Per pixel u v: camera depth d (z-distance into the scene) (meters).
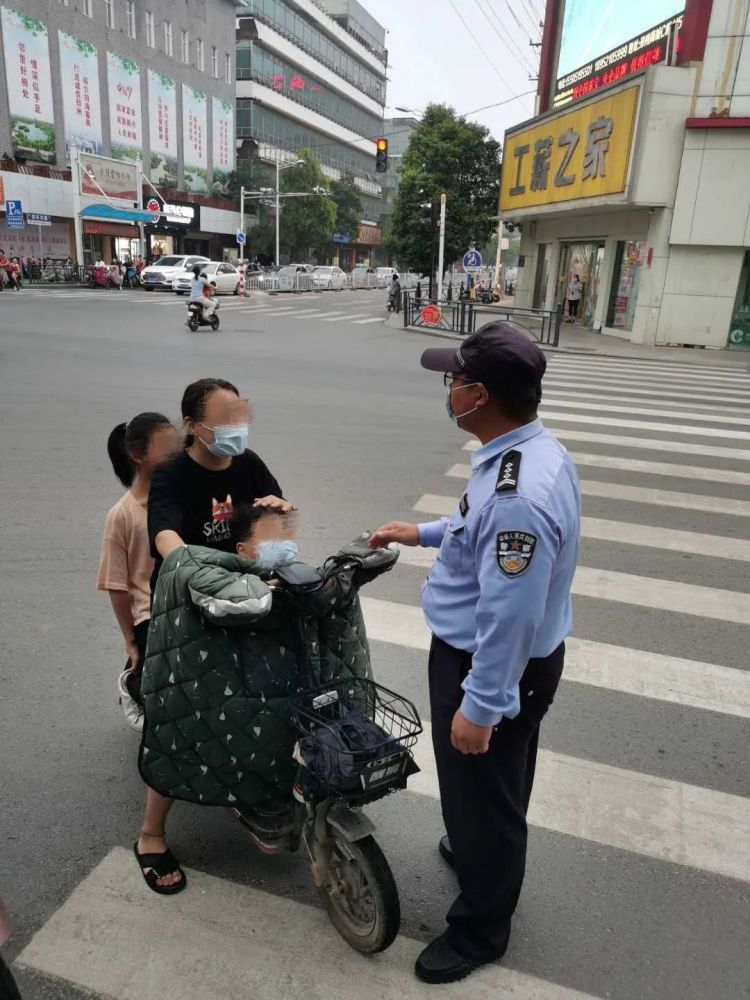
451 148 34.44
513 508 1.76
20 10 33.66
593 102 19.94
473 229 35.34
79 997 2.07
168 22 44.16
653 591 4.79
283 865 2.56
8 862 2.52
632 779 3.05
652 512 6.26
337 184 64.81
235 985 2.12
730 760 3.20
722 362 16.81
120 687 3.08
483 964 2.21
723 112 17.58
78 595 4.42
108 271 34.47
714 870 2.61
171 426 2.50
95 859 2.55
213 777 2.22
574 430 9.05
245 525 2.33
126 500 2.85
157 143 44.69
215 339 16.75
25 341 14.59
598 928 2.37
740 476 7.37
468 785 2.04
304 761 2.06
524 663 1.82
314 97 68.31
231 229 52.88
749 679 3.83
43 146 36.03
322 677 2.25
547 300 27.08
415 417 9.46
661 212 18.67
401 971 2.19
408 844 2.69
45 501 5.91
